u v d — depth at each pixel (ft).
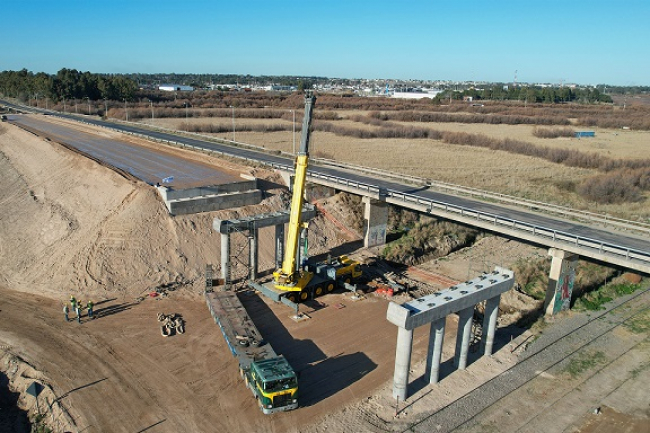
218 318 104.06
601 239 121.29
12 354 95.61
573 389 87.45
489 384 88.48
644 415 81.10
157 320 110.22
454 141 357.00
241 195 165.78
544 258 148.46
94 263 131.75
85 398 83.20
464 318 89.92
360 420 78.95
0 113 439.22
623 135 415.64
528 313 115.85
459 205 152.87
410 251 155.74
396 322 78.28
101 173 180.75
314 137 367.04
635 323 111.65
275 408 79.05
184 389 86.22
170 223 147.43
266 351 91.30
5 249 151.43
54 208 169.89
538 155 307.99
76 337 102.53
